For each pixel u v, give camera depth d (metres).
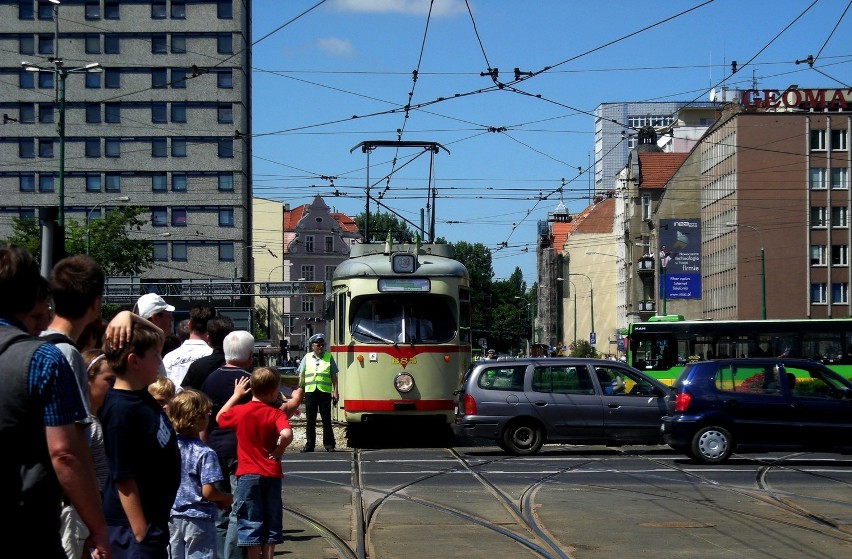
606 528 11.81
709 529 11.73
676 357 37.34
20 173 68.88
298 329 113.81
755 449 18.94
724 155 71.75
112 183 69.25
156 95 69.19
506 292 126.06
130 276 53.81
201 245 69.62
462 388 21.27
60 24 68.44
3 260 4.28
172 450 5.78
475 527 11.95
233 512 8.84
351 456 20.67
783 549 10.49
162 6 69.06
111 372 5.96
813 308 67.44
